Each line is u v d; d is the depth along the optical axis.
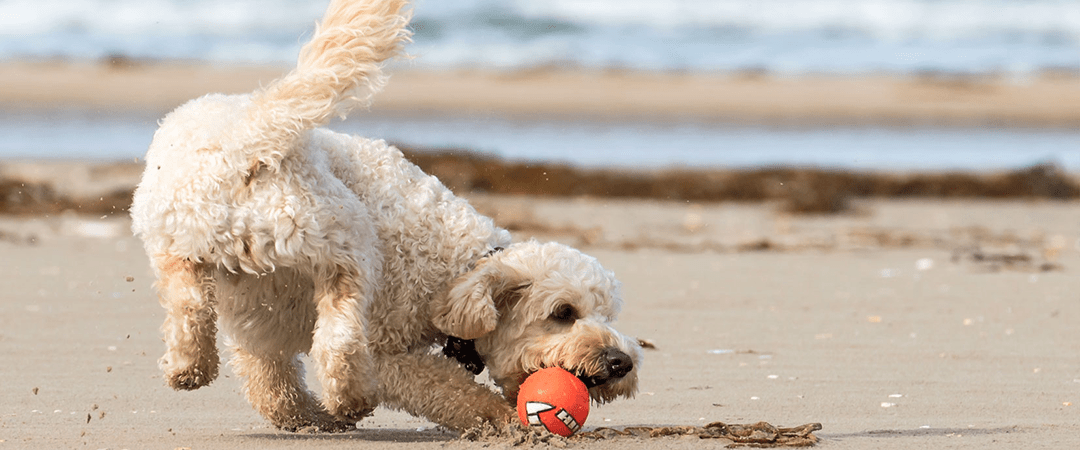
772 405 6.75
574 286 5.75
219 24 52.31
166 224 5.14
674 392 7.11
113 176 20.84
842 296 11.14
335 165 5.71
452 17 51.19
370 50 5.27
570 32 51.59
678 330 9.32
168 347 5.27
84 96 39.50
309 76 5.20
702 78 44.62
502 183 20.98
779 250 14.86
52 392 6.79
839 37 53.47
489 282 5.61
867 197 21.69
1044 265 13.28
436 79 43.19
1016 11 54.19
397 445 5.51
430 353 5.89
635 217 18.30
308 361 7.85
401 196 5.82
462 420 5.67
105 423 6.05
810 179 21.69
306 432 6.10
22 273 11.80
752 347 8.62
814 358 8.20
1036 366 7.93
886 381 7.43
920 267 13.33
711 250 14.78
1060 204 21.22
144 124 33.78
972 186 22.02
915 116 37.97
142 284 11.25
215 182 5.09
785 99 40.81
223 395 6.89
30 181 18.52
